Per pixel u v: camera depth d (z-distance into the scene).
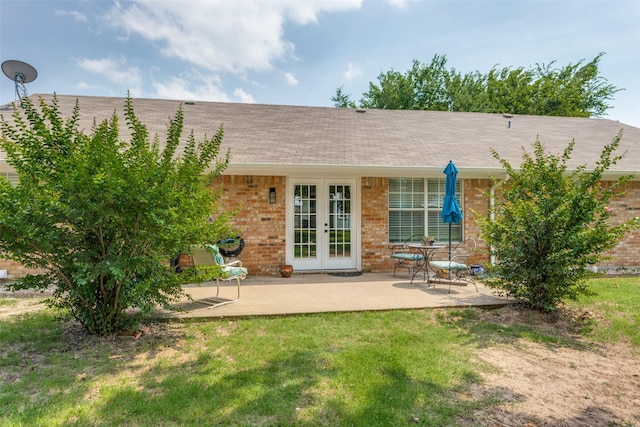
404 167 8.53
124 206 3.93
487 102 26.64
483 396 3.16
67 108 10.16
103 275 4.16
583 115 24.98
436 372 3.57
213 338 4.44
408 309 5.70
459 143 10.48
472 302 6.06
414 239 9.59
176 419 2.70
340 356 3.89
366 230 9.36
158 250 4.50
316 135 10.17
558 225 5.43
